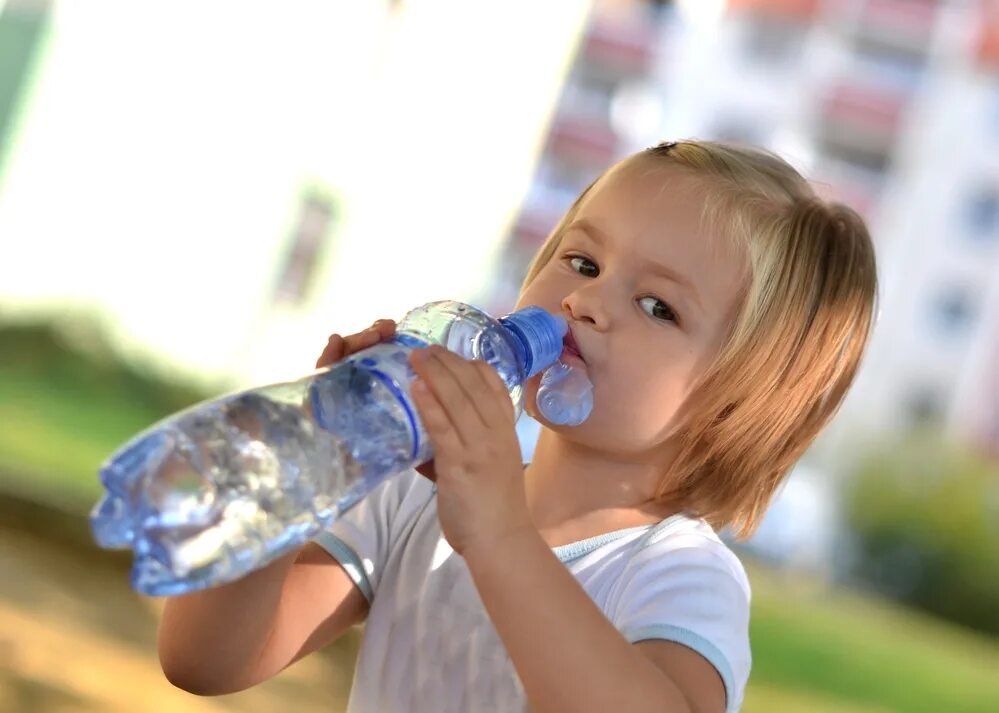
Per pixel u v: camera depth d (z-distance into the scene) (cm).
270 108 661
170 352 641
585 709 103
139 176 647
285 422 104
